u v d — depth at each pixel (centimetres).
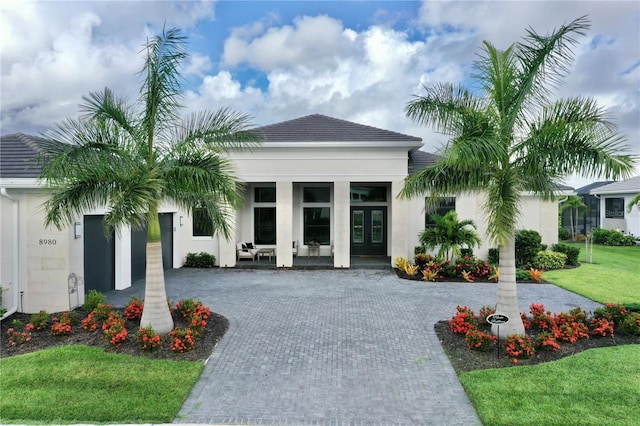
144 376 644
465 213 1777
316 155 1688
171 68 775
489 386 614
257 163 1700
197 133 802
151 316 812
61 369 662
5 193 995
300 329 907
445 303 1137
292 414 552
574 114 724
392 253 1706
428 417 545
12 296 1036
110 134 747
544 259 1691
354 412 558
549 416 528
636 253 2277
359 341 831
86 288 1159
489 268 1502
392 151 1669
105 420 531
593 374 652
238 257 1889
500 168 764
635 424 507
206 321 930
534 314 914
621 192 2791
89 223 1176
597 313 909
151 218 805
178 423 528
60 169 663
